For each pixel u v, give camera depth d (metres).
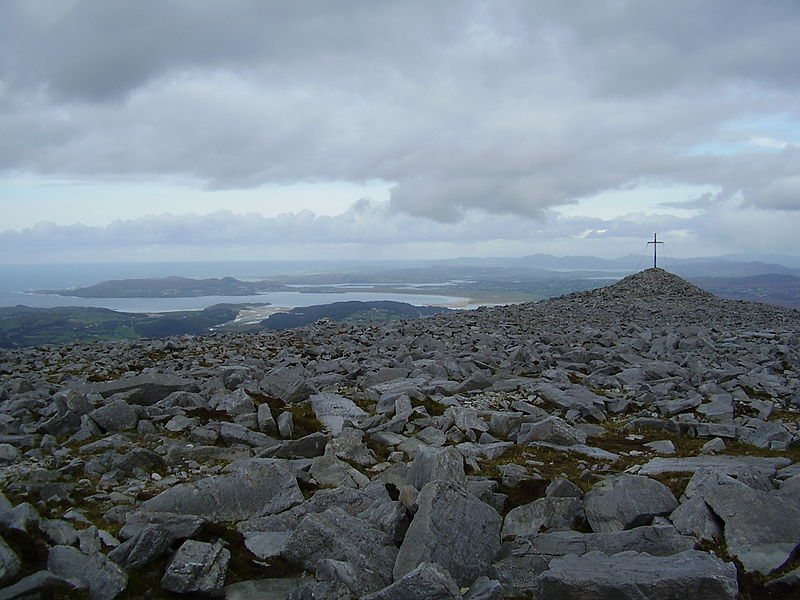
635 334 33.72
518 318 43.78
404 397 16.20
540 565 8.27
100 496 10.23
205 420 14.91
